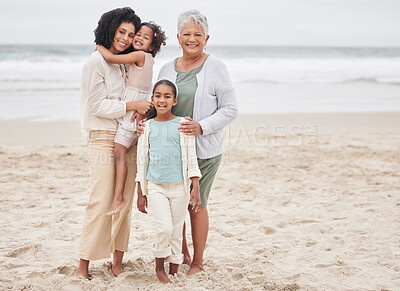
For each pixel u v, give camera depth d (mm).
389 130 11664
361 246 4441
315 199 6215
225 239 4789
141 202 3553
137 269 3895
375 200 6059
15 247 4344
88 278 3645
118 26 3430
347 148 9531
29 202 5922
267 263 4043
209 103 3598
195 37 3494
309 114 13570
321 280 3676
